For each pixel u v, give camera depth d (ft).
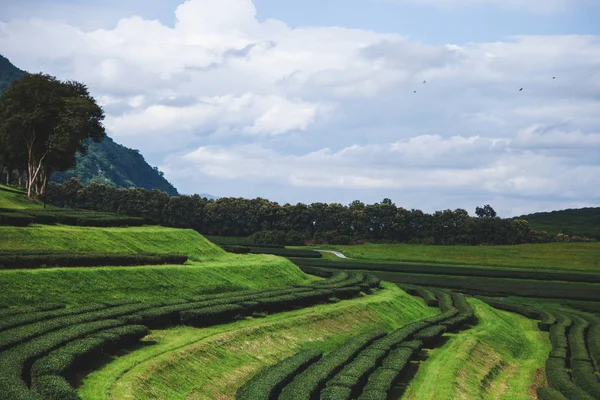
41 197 327.06
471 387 176.65
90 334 142.61
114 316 164.66
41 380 108.06
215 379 145.18
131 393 120.37
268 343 179.93
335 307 242.17
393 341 196.85
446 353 204.33
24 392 98.84
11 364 113.19
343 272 341.00
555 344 231.09
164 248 276.21
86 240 244.63
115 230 270.26
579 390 168.55
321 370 155.02
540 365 218.38
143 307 176.76
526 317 302.66
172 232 298.56
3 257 185.26
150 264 234.58
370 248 581.12
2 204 288.71
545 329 272.92
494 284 384.47
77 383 120.47
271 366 156.04
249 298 214.90
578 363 199.52
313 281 317.42
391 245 600.39
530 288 370.94
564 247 552.82
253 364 162.20
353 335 220.23
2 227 225.56
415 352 192.03
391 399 157.07
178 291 221.05
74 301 182.70
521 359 231.09
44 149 342.03
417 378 176.35
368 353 178.19
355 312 242.99
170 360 141.69
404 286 354.74
